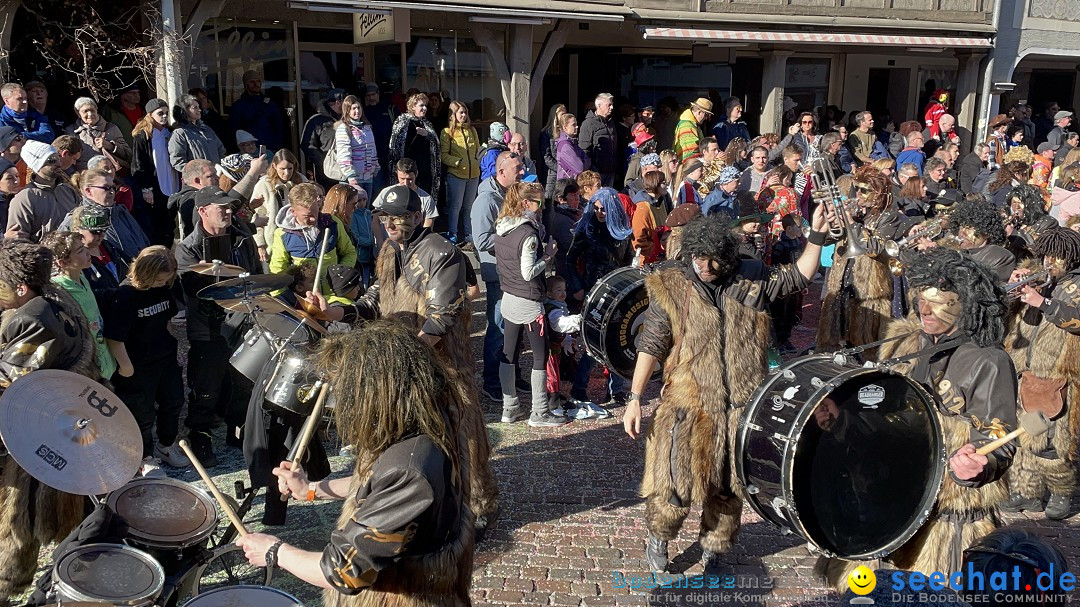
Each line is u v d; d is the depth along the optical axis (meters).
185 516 3.71
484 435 4.89
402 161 7.51
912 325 3.89
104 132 8.98
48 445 3.47
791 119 14.90
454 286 4.76
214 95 11.77
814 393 3.47
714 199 8.48
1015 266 5.50
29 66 10.71
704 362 4.21
